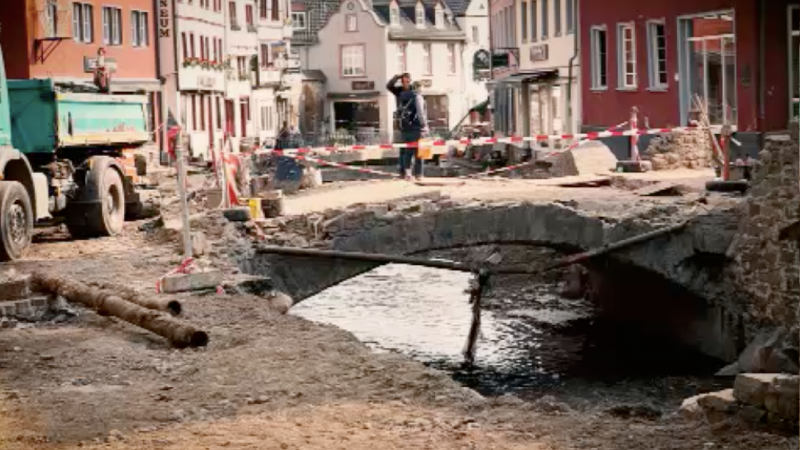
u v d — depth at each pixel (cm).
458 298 3206
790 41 3681
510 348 2595
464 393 1162
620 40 4756
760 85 3706
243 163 3472
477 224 2714
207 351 1402
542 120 6075
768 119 3703
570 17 5503
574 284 3153
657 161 3500
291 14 11431
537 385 2252
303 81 11488
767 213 2344
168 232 2575
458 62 12100
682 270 2539
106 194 2717
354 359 1314
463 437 1010
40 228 2819
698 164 3519
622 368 2384
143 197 3047
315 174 3906
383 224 2692
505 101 6956
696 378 2288
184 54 7538
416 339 2692
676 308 2619
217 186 3161
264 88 9969
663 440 998
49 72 5322
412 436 1015
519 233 2711
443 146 3431
